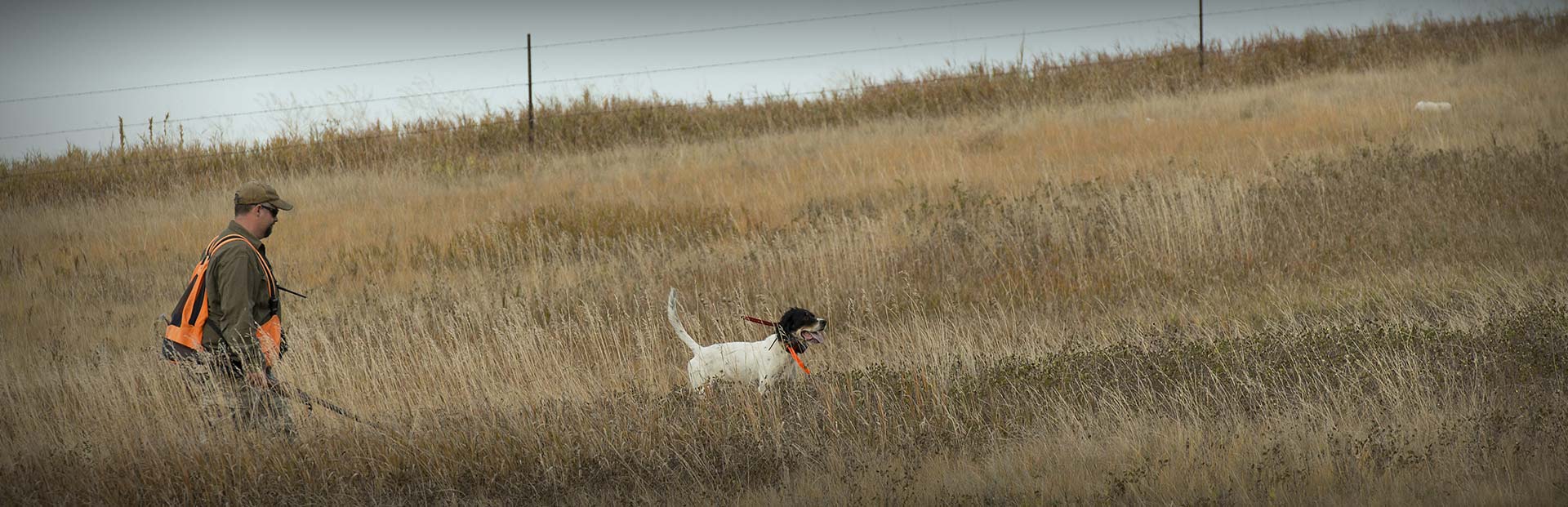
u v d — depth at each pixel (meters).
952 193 16.09
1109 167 16.86
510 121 26.31
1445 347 7.47
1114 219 12.90
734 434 6.94
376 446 7.00
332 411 7.44
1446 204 12.50
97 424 7.44
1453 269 10.35
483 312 10.87
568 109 26.98
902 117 26.11
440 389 8.21
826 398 7.38
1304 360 7.61
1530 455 5.73
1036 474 6.09
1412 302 9.61
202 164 24.45
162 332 11.45
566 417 7.27
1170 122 20.59
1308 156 15.86
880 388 7.53
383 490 6.61
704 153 23.00
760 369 8.28
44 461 6.88
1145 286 11.11
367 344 9.63
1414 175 13.73
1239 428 6.44
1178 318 9.80
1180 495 5.64
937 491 5.96
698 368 8.41
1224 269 11.26
